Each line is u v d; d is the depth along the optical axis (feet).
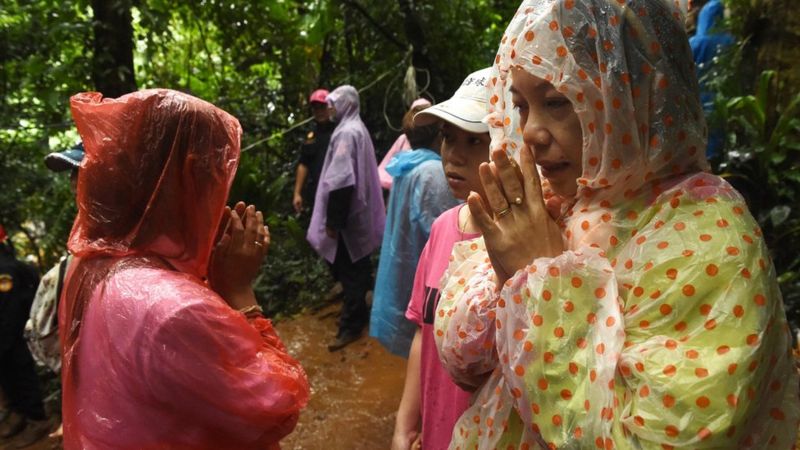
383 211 16.03
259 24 24.85
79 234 4.63
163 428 4.20
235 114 25.94
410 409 6.31
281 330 17.61
